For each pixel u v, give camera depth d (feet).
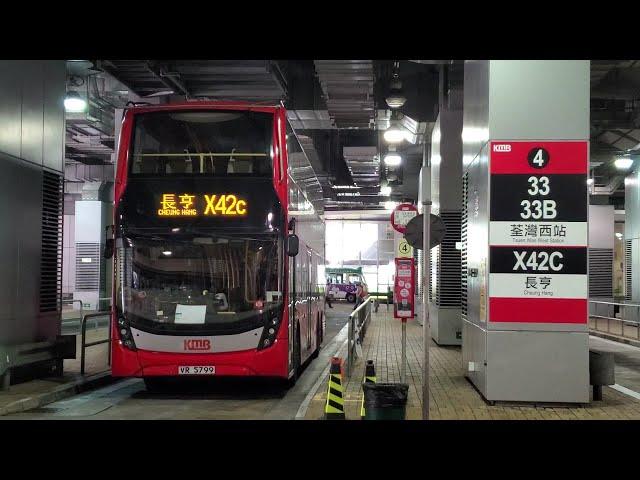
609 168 107.24
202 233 36.78
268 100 64.13
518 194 33.96
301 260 45.29
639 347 69.21
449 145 65.62
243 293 36.58
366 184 122.93
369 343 69.77
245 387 42.45
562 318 33.65
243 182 37.06
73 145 101.76
